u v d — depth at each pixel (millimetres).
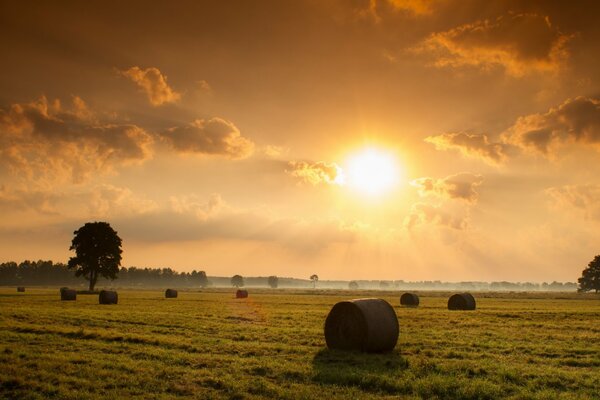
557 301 75375
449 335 25938
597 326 30984
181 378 15359
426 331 27641
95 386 14422
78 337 23859
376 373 15977
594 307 55094
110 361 17812
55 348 20547
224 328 27906
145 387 14297
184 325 29312
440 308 52125
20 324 28203
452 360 18344
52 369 16500
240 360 17969
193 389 14188
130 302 59188
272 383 14883
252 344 21828
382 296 101625
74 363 17594
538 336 25891
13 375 15453
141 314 36938
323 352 20594
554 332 27812
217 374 15875
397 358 19188
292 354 19797
